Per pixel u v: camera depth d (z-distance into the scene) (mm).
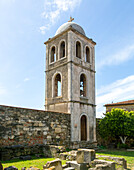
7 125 11742
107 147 20297
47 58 21234
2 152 10820
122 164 9469
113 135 19906
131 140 21906
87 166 9211
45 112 14492
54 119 15086
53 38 20641
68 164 9078
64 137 15648
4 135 11461
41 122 13977
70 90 17234
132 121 19344
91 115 19344
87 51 21688
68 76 17734
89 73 20328
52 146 12352
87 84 19672
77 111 17516
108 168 8445
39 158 11562
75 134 16672
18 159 11078
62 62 18906
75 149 15578
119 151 16953
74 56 18562
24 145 12445
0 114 11492
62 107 17734
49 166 7602
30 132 13039
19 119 12531
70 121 16641
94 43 22000
